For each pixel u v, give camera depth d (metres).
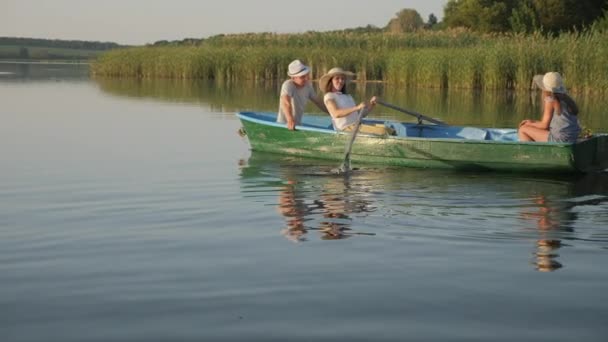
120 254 5.05
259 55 31.17
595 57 19.48
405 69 25.98
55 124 13.44
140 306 4.05
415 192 7.20
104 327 3.77
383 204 6.63
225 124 13.68
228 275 4.57
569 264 4.79
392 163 8.89
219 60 31.94
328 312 3.96
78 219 6.10
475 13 48.78
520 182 7.79
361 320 3.85
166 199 6.89
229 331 3.71
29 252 5.11
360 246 5.21
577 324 3.79
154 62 34.81
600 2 45.94
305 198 6.92
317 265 4.77
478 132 9.70
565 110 8.41
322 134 9.31
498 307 4.02
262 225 5.85
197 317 3.89
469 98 20.12
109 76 35.78
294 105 9.79
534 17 42.41
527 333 3.68
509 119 14.27
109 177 8.04
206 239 5.43
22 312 3.98
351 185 7.61
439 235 5.52
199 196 7.03
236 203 6.70
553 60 21.75
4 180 7.83
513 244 5.27
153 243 5.32
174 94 22.16
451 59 24.03
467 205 6.59
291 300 4.14
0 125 13.16
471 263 4.81
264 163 9.09
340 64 29.55
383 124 10.05
